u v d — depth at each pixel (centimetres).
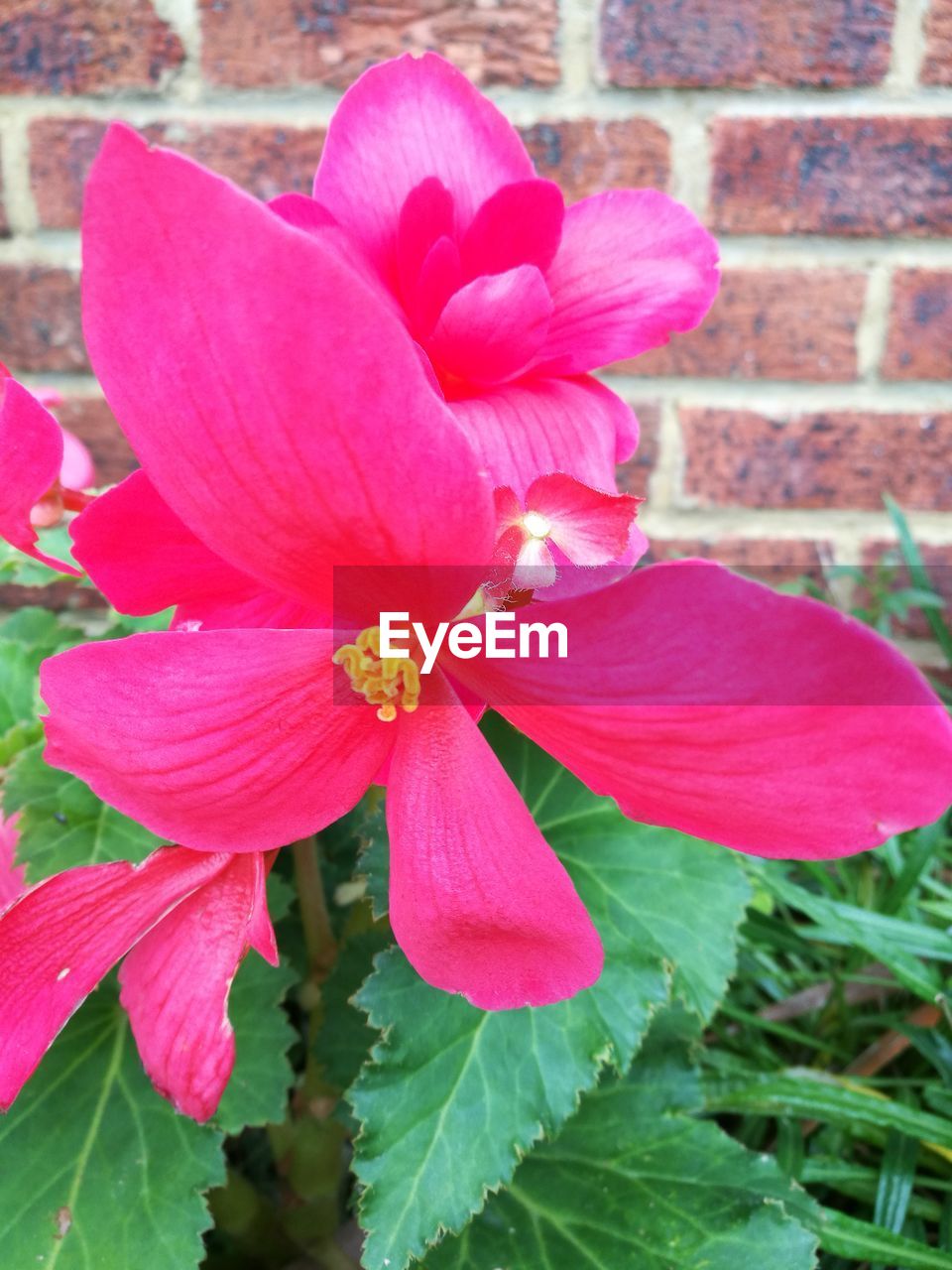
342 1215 60
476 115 36
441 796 26
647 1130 49
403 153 34
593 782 25
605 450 32
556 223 33
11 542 31
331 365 19
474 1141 41
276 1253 58
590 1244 45
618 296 35
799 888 61
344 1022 50
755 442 91
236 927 30
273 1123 48
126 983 32
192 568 29
